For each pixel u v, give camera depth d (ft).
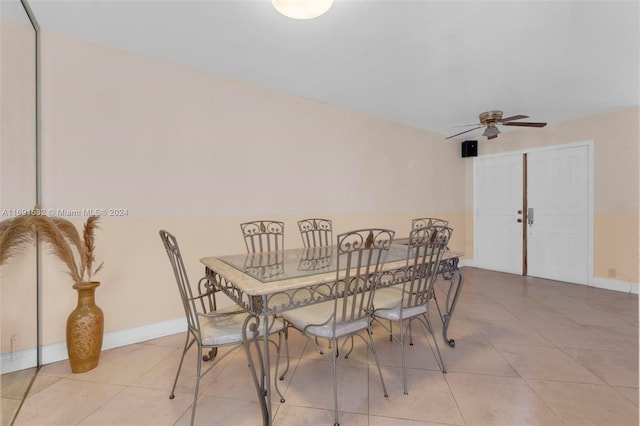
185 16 6.17
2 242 5.58
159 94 7.93
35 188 6.38
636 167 11.03
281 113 10.16
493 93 10.05
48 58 6.53
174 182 8.17
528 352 6.92
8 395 5.51
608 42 6.98
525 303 10.28
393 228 13.57
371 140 12.71
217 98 8.86
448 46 7.26
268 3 5.79
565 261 12.90
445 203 15.61
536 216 13.75
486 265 15.61
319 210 11.22
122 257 7.46
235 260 6.51
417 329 8.30
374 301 6.33
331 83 9.48
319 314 5.56
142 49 7.44
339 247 4.87
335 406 4.76
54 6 5.82
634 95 10.11
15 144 5.89
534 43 7.07
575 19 6.17
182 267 5.01
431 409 5.08
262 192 9.80
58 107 6.66
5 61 5.64
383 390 5.58
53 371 6.28
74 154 6.84
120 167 7.40
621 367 6.25
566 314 9.23
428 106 11.45
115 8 5.91
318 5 5.21
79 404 5.27
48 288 6.59
